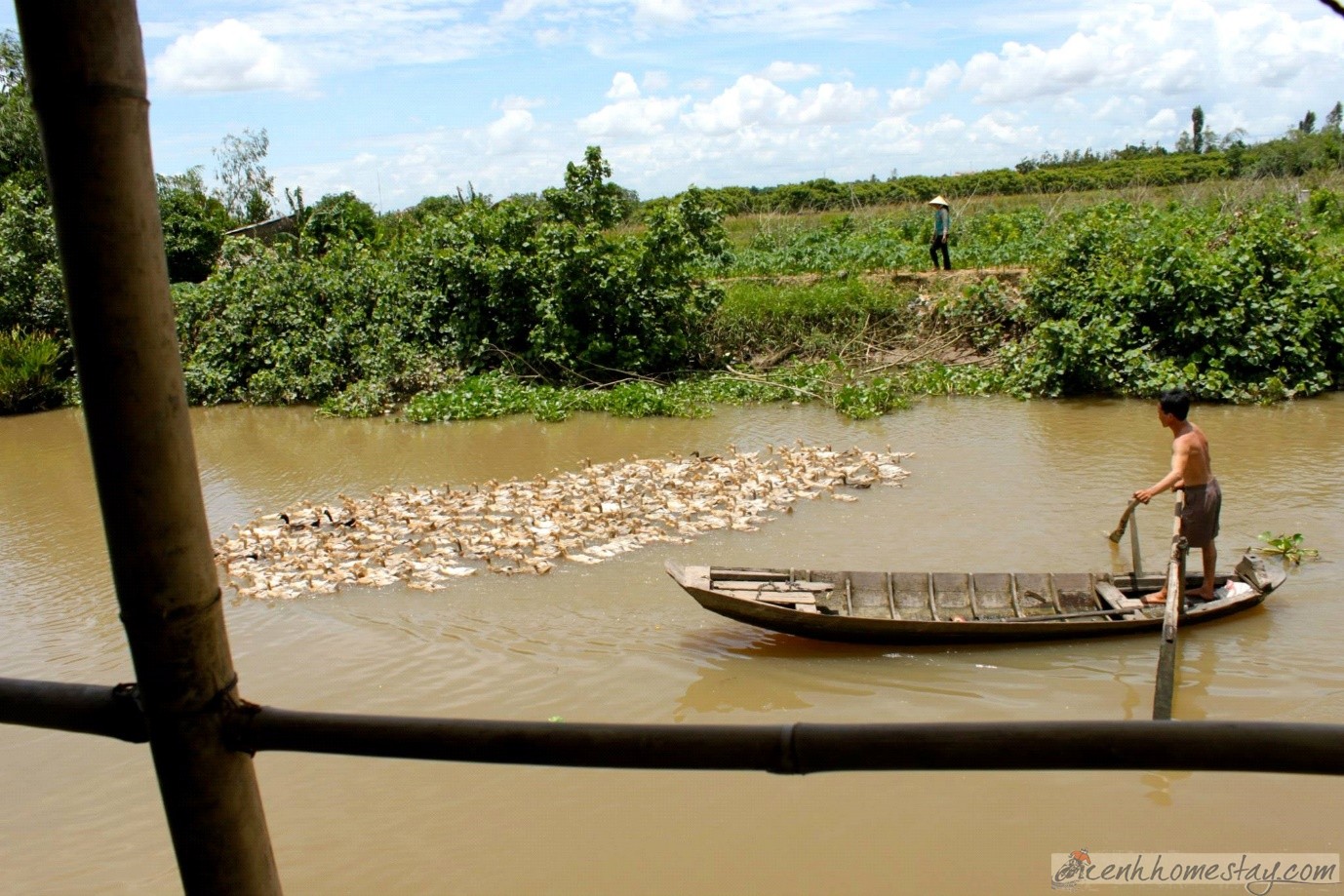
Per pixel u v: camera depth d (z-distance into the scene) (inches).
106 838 215.0
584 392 705.0
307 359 772.6
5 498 526.9
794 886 191.5
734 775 229.8
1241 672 267.1
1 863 206.8
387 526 427.8
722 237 759.1
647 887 193.0
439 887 195.5
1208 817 205.9
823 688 269.1
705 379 732.7
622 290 732.0
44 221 860.6
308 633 318.7
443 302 774.5
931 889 188.4
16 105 1073.5
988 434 552.4
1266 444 496.1
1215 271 610.5
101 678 299.1
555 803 222.2
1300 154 1387.8
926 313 764.0
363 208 1237.7
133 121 62.6
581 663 289.0
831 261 968.9
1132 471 463.5
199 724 71.8
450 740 72.4
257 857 76.2
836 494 442.9
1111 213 741.3
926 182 1614.2
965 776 224.1
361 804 224.5
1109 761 64.6
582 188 748.6
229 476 550.3
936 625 277.4
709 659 288.5
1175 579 256.2
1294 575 330.0
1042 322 685.3
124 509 66.6
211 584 71.1
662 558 372.5
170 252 1115.9
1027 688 264.4
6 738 260.1
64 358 848.3
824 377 695.1
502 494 462.9
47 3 59.4
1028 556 362.3
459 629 316.2
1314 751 61.6
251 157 1512.1
